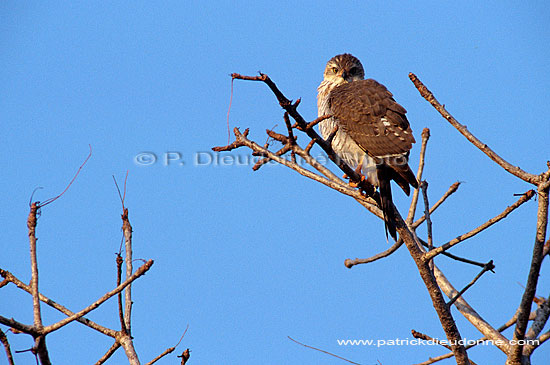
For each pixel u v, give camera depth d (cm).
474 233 706
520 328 652
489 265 758
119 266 702
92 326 711
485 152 734
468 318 827
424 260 747
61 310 704
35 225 630
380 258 909
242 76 668
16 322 564
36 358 589
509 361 668
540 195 645
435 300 745
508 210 672
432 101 778
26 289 693
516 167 702
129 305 741
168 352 729
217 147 778
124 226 791
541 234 641
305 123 714
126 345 698
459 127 757
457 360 742
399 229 782
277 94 685
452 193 866
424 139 875
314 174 787
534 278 642
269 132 754
